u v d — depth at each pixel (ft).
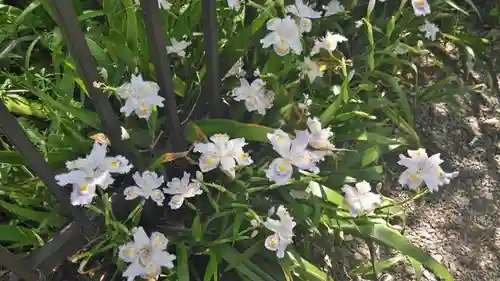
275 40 2.16
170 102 2.05
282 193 2.21
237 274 2.21
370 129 2.54
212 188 2.23
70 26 1.63
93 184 1.87
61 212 2.11
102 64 2.24
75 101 2.34
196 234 2.02
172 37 2.38
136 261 1.91
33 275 1.98
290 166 2.02
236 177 2.15
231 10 2.42
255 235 2.06
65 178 1.86
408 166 2.11
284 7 2.35
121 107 2.16
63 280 2.16
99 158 1.91
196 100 2.33
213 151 2.02
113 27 2.26
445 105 2.91
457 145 2.81
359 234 2.22
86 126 2.27
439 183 2.13
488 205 2.65
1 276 2.10
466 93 2.95
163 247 1.93
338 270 2.37
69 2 1.58
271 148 2.35
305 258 2.26
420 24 2.86
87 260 1.97
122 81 2.29
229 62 2.33
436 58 3.05
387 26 2.58
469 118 2.89
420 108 2.88
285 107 2.27
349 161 2.38
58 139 2.14
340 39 2.31
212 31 1.98
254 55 2.43
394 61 2.68
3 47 2.39
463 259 2.50
